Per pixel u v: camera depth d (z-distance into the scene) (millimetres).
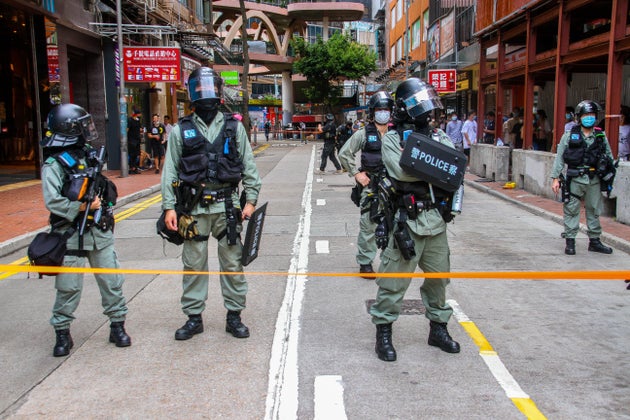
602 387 3859
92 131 4430
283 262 7414
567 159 7523
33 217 10320
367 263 6590
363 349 4539
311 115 51844
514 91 21734
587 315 5336
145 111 23812
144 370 4195
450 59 26547
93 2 18703
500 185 15070
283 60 51656
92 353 4527
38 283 6660
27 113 19766
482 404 3627
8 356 4504
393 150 4145
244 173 4719
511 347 4566
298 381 3977
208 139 4520
